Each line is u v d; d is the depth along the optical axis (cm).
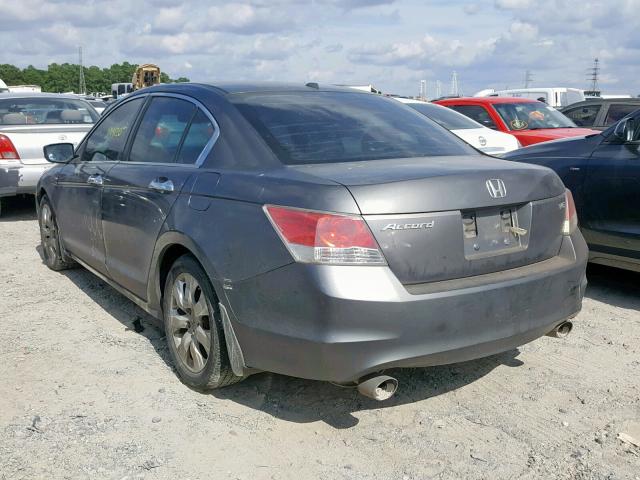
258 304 319
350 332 294
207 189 361
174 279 385
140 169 434
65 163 579
